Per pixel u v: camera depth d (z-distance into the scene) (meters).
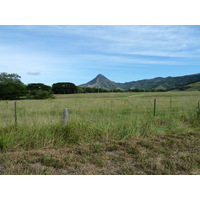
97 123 6.64
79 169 3.86
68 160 4.18
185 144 5.43
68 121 6.50
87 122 6.59
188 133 6.60
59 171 3.77
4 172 3.68
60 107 13.73
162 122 8.00
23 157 4.24
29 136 5.38
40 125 6.07
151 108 12.82
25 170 3.71
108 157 4.44
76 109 12.36
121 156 4.52
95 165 4.05
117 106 14.22
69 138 5.52
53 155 4.43
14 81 93.81
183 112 9.80
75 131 5.78
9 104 18.25
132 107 13.41
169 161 4.20
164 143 5.48
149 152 4.78
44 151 4.69
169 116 9.02
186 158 4.39
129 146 5.16
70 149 4.87
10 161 4.07
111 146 5.09
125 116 9.09
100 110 12.01
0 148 4.79
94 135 5.95
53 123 6.37
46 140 5.29
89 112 11.09
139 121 7.29
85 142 5.43
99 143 5.30
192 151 4.90
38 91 73.56
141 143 5.42
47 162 4.05
